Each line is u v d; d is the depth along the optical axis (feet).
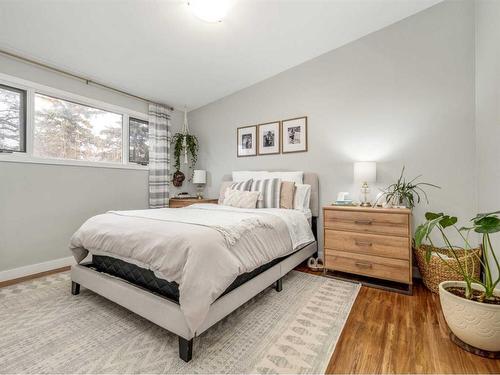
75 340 4.94
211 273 4.51
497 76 6.06
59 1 6.54
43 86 8.91
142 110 12.46
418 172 8.51
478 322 4.41
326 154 10.38
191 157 14.80
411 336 5.09
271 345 4.80
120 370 4.16
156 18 7.55
